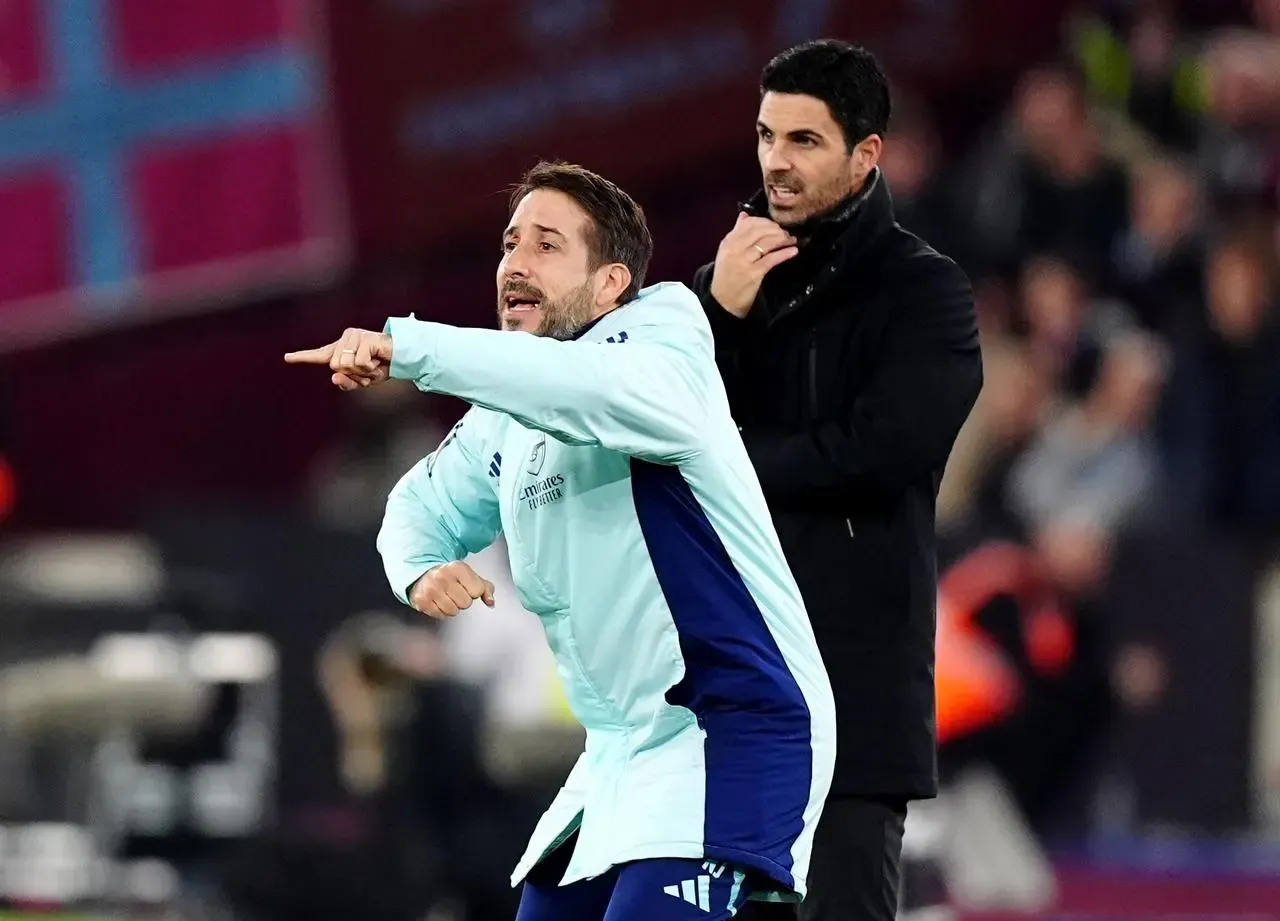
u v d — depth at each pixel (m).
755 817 13.89
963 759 31.58
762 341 16.88
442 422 39.81
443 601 14.71
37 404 41.59
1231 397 36.50
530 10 40.78
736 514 14.18
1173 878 32.00
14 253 41.59
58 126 41.38
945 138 40.91
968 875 30.94
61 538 39.31
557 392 13.36
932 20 40.38
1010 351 36.72
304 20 41.19
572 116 40.84
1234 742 33.19
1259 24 40.66
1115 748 33.03
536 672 29.09
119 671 31.20
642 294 14.61
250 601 33.03
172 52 41.34
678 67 40.50
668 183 40.75
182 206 41.56
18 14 41.22
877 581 16.41
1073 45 39.97
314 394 41.59
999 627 31.92
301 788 31.97
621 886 13.98
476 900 27.08
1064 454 35.94
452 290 41.53
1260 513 36.16
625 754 14.31
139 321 41.62
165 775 31.64
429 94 41.09
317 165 41.38
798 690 14.20
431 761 27.36
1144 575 33.25
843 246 16.64
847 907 16.19
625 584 14.12
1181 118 39.53
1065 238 38.38
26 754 31.38
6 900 30.97
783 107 16.47
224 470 41.84
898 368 16.38
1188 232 38.09
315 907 25.81
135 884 31.17
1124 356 36.09
